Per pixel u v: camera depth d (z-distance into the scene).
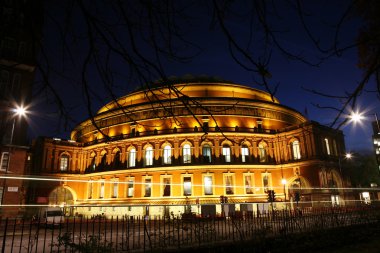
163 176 53.47
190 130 54.41
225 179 53.22
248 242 13.42
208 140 54.44
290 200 52.81
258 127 58.62
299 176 53.53
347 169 59.97
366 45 4.70
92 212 57.59
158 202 51.97
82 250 11.55
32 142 67.38
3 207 40.94
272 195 42.22
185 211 46.66
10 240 21.56
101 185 59.38
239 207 50.62
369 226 20.48
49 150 61.53
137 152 56.25
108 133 60.41
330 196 51.34
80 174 63.09
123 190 55.53
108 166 59.00
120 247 14.09
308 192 51.16
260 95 65.88
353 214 23.70
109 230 26.72
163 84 4.48
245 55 3.66
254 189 53.62
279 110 62.69
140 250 12.18
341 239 16.88
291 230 16.81
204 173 52.88
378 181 72.38
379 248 14.20
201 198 51.22
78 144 65.19
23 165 43.34
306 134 53.88
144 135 55.72
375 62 4.22
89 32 3.71
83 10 3.62
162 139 55.28
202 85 61.66
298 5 3.59
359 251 13.90
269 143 57.88
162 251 11.77
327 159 53.41
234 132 55.03
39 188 59.03
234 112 57.22
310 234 16.06
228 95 62.38
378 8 4.53
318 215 20.64
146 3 3.81
